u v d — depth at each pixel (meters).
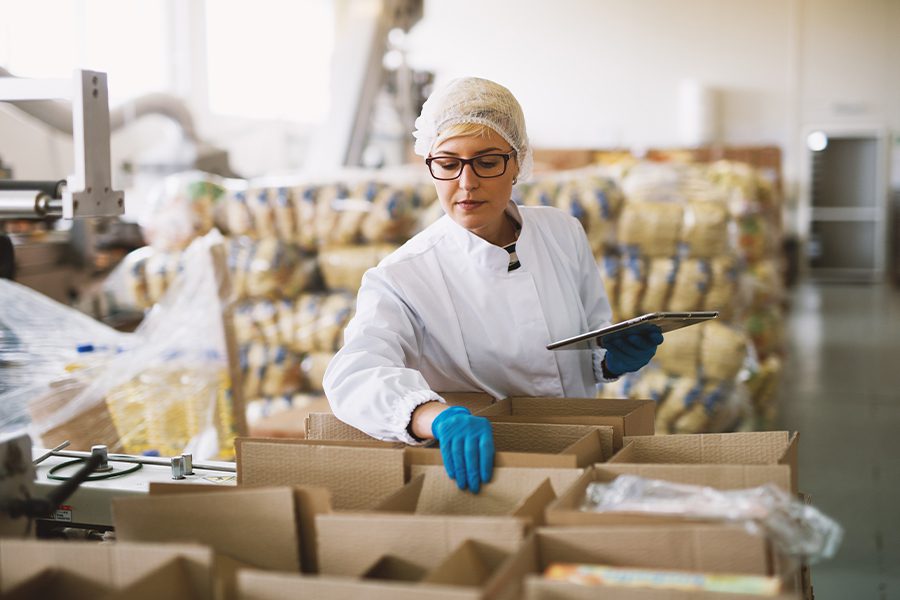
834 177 10.93
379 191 3.68
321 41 9.77
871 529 3.33
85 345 2.21
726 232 3.53
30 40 5.77
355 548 0.95
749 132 11.00
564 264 1.79
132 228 4.03
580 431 1.31
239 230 3.72
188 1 7.49
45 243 3.37
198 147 4.67
